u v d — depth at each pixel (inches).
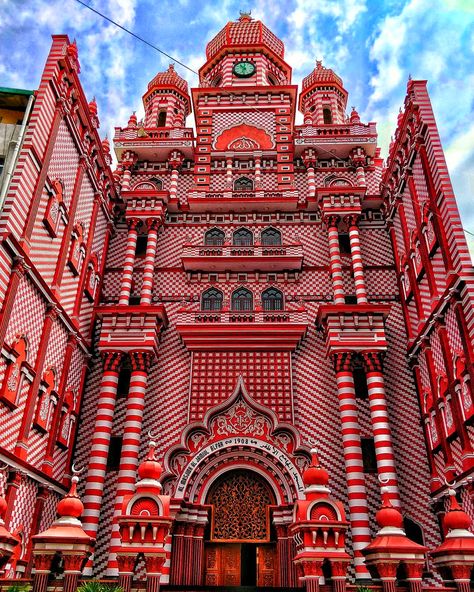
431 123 866.8
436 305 789.2
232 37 1391.5
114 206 1100.5
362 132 1147.9
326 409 877.8
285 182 1115.3
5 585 486.0
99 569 768.3
